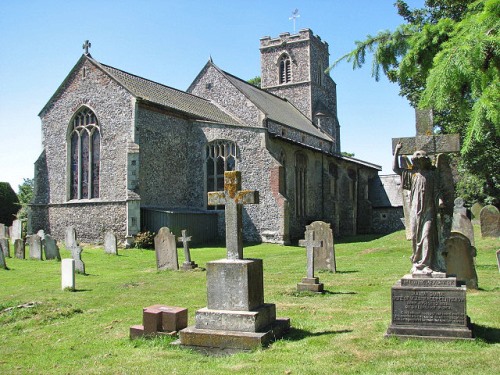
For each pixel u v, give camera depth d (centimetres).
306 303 1039
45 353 755
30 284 1465
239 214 772
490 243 1920
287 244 2861
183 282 1416
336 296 1114
